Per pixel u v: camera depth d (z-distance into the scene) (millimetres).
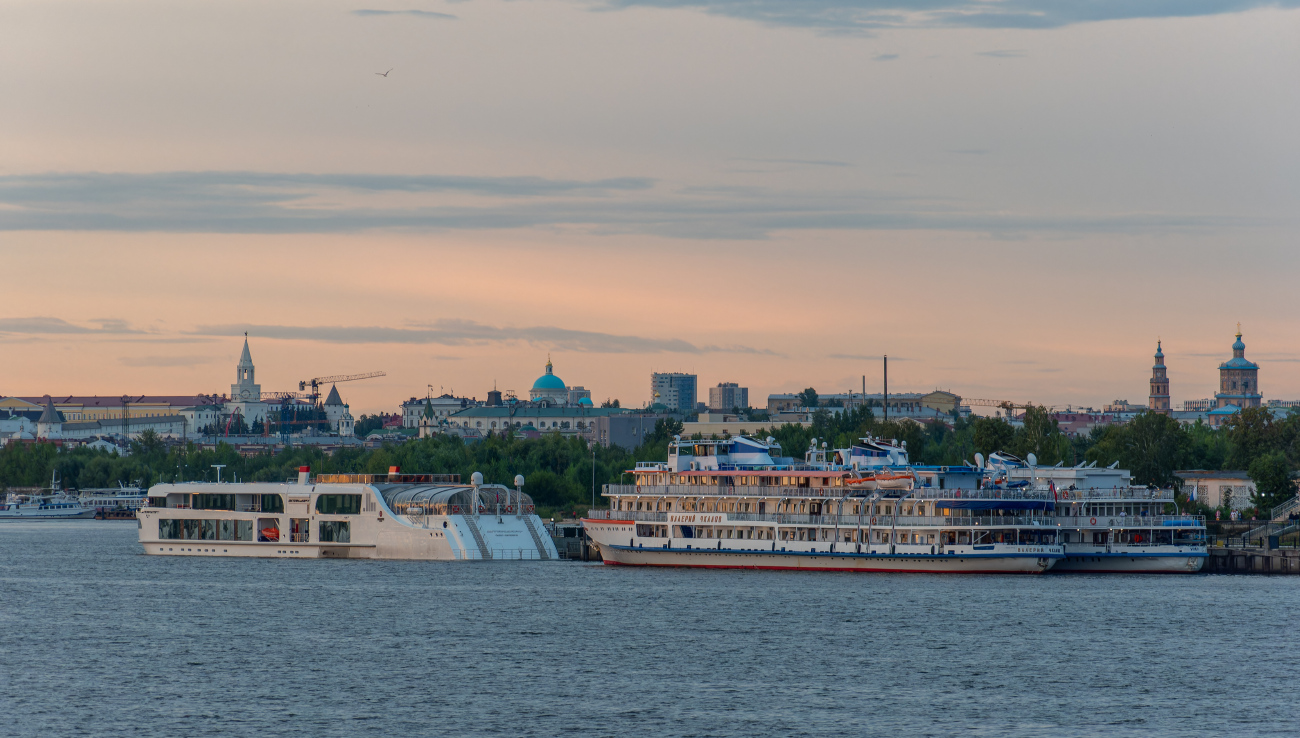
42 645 156250
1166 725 119188
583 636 158375
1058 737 115625
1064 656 145750
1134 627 161625
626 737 115188
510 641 155750
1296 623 164000
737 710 123750
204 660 146375
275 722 120188
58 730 118000
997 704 125875
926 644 152250
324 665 143250
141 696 129875
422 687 132875
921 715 122125
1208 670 139125
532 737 115438
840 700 127375
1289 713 122812
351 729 118000
